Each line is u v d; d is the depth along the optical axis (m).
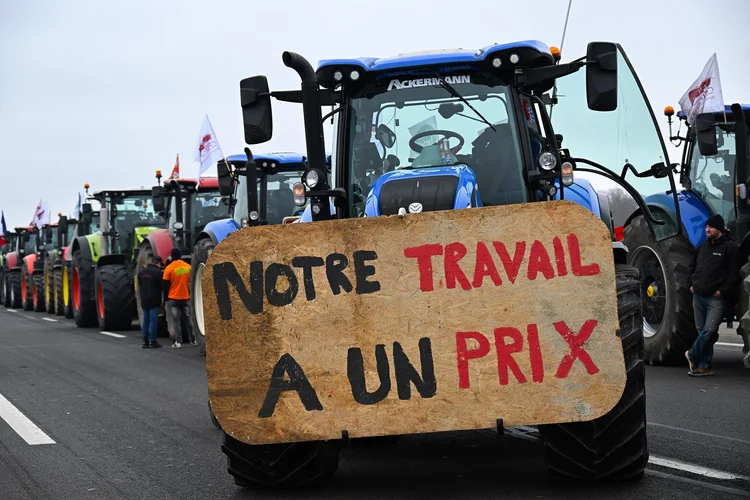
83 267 20.77
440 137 6.61
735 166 10.28
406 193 5.82
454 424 4.96
